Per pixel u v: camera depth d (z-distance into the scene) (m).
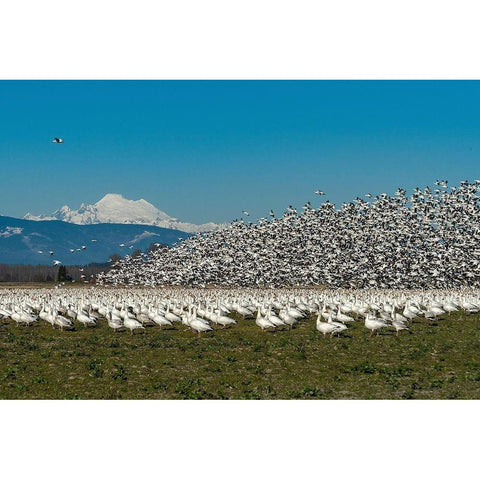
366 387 36.12
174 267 124.38
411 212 124.62
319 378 38.31
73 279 189.50
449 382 37.47
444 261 114.12
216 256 125.50
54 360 43.44
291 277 118.12
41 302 82.12
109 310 67.88
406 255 119.81
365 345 49.81
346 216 128.62
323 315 66.62
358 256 119.69
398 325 56.97
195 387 36.00
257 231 128.88
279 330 59.47
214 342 51.50
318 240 125.19
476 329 60.91
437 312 70.19
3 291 123.50
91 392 34.84
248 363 42.53
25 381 37.31
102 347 48.91
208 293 109.06
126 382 37.25
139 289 131.88
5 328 61.34
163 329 60.94
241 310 72.19
